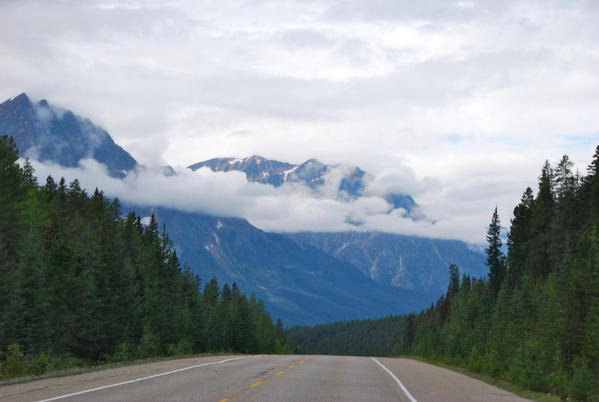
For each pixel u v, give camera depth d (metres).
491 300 85.19
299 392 20.69
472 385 29.12
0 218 62.94
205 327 102.31
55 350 57.50
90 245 72.69
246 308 124.50
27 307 55.44
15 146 73.25
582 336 46.41
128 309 72.00
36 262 56.75
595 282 47.94
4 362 32.47
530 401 23.16
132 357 63.34
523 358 35.34
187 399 17.55
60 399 17.12
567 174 78.69
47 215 81.81
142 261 92.31
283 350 162.50
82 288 62.62
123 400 17.03
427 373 35.72
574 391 29.42
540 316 56.28
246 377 25.84
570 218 76.94
